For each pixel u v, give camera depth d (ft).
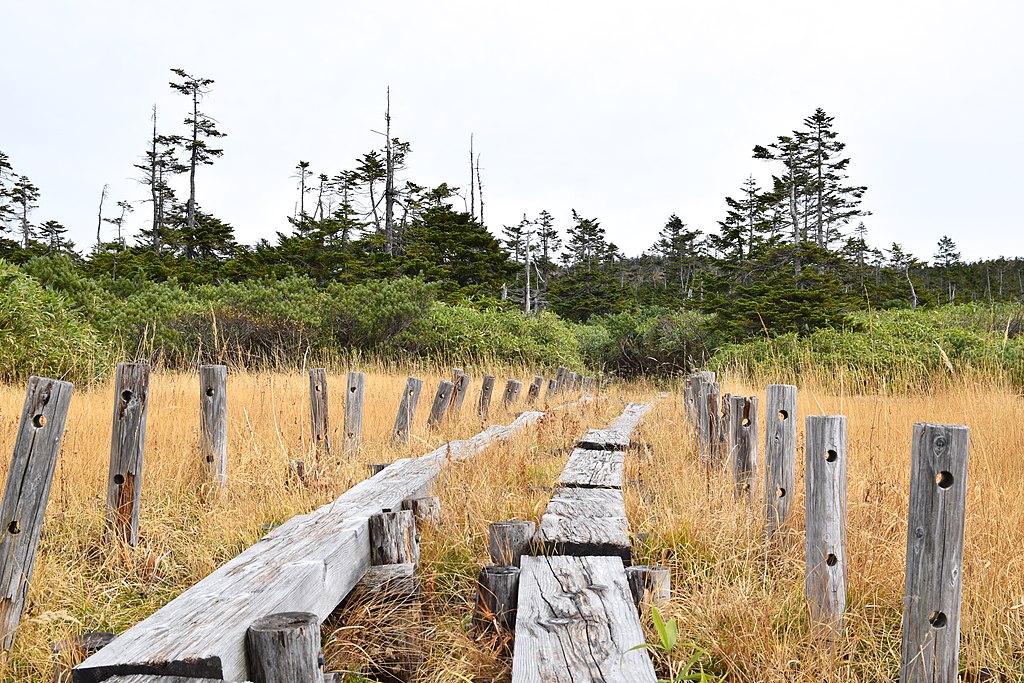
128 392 13.78
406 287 67.36
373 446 22.12
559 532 12.44
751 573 11.93
